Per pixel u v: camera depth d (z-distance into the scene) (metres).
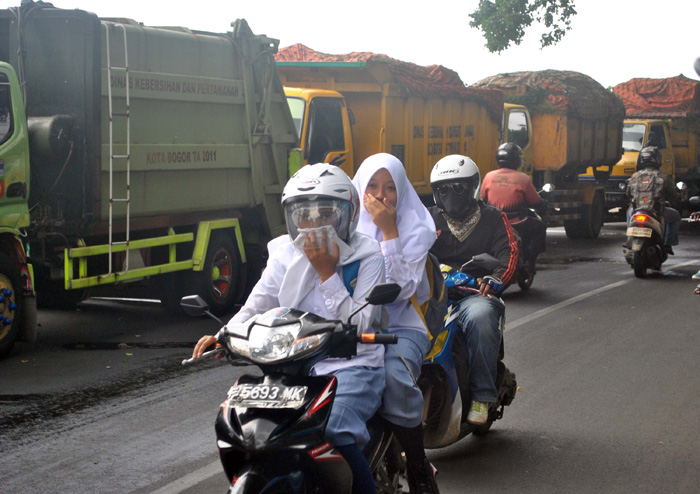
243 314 3.61
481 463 5.09
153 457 5.15
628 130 22.42
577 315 9.95
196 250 9.73
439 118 15.22
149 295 10.00
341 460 3.16
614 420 5.94
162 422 5.84
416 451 3.78
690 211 24.02
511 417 6.02
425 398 4.40
